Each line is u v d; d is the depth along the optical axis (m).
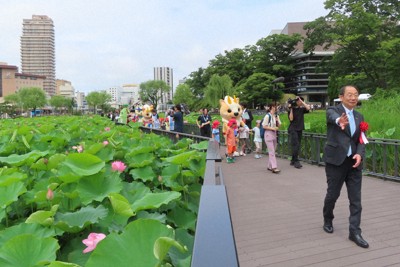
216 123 12.53
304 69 74.44
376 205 5.38
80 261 1.66
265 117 8.44
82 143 5.59
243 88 57.94
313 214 5.06
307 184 7.06
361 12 25.25
